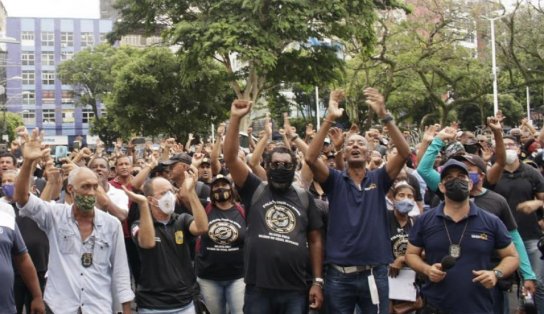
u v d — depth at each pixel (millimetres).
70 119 98750
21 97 93062
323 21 29141
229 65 33531
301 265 5758
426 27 31062
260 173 7863
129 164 8484
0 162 7758
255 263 5746
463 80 33406
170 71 40156
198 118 40938
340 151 7398
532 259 7871
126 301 5617
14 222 5426
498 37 32781
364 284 5863
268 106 42188
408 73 33062
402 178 8031
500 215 6348
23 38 98125
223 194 7016
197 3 29500
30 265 5645
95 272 5500
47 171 6434
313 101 49844
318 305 5965
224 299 7109
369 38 29578
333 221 6016
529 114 52000
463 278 5285
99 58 72562
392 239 7180
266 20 28188
